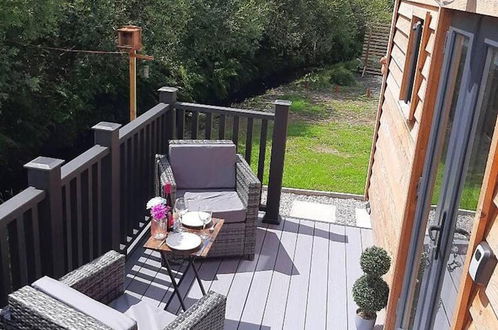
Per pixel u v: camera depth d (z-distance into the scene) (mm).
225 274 3660
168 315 2371
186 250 2844
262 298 3420
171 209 3199
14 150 8844
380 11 18203
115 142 3266
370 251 3082
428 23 3145
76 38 9398
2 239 2238
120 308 2457
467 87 2023
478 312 1533
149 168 4184
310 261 3949
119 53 9305
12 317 1831
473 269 1530
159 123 4301
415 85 3242
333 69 16703
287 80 16719
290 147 8766
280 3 15359
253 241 3828
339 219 4926
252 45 13984
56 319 1711
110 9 9453
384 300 2992
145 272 3588
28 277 2561
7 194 8852
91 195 3084
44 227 2604
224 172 4117
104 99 10594
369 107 12891
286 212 5000
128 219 3799
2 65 7969
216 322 2330
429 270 2396
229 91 14070
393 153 4012
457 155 2084
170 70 11297
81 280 2281
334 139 9570
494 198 1488
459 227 2018
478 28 1935
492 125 1765
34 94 9039
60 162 2613
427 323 2312
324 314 3303
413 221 2707
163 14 10531
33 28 8320
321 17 16859
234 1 12750
